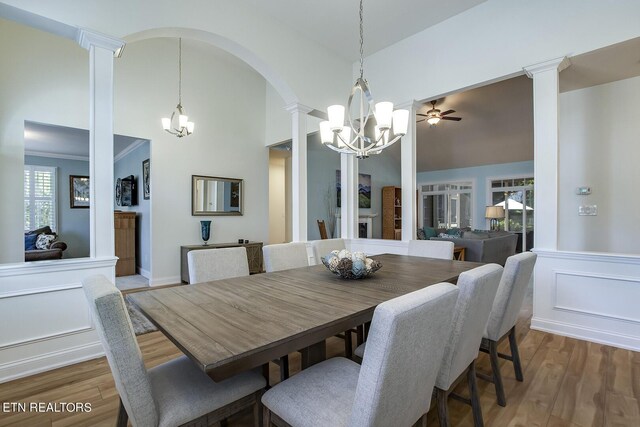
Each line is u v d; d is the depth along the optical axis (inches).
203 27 115.6
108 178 95.2
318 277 80.4
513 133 270.2
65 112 153.8
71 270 90.4
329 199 295.6
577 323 109.1
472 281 51.4
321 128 97.4
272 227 321.1
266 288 69.3
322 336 47.6
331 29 147.6
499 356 84.6
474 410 62.0
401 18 139.0
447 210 363.3
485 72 129.0
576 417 67.5
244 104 232.4
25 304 84.0
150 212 189.6
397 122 87.3
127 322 41.4
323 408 43.7
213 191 214.2
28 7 81.7
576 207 147.6
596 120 141.7
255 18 132.0
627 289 100.2
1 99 139.1
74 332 91.0
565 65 114.0
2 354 81.2
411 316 35.2
